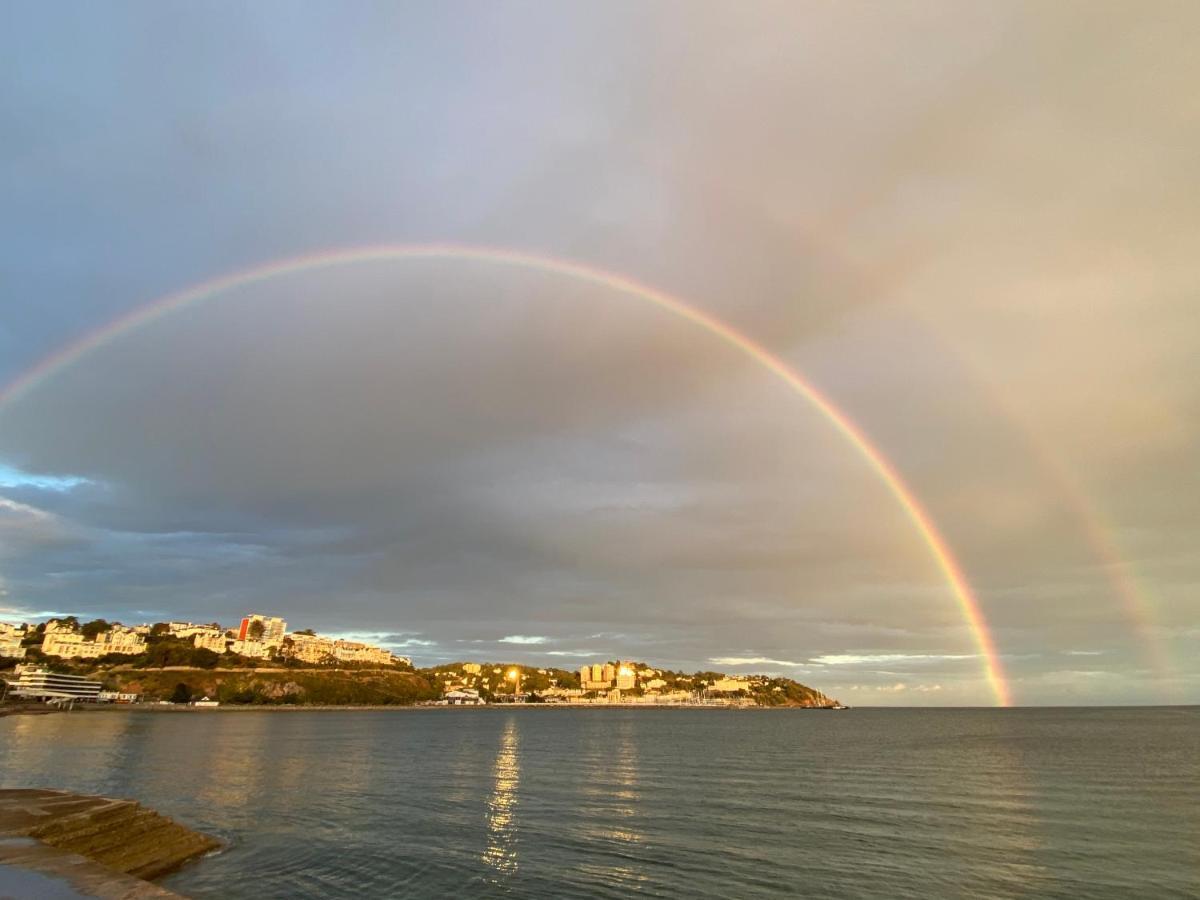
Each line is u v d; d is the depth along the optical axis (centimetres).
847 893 3081
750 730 19025
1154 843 4100
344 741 13425
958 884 3228
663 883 3212
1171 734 15725
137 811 3462
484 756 10244
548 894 3039
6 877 1772
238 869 3353
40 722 16988
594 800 5825
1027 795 6088
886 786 6744
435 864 3547
